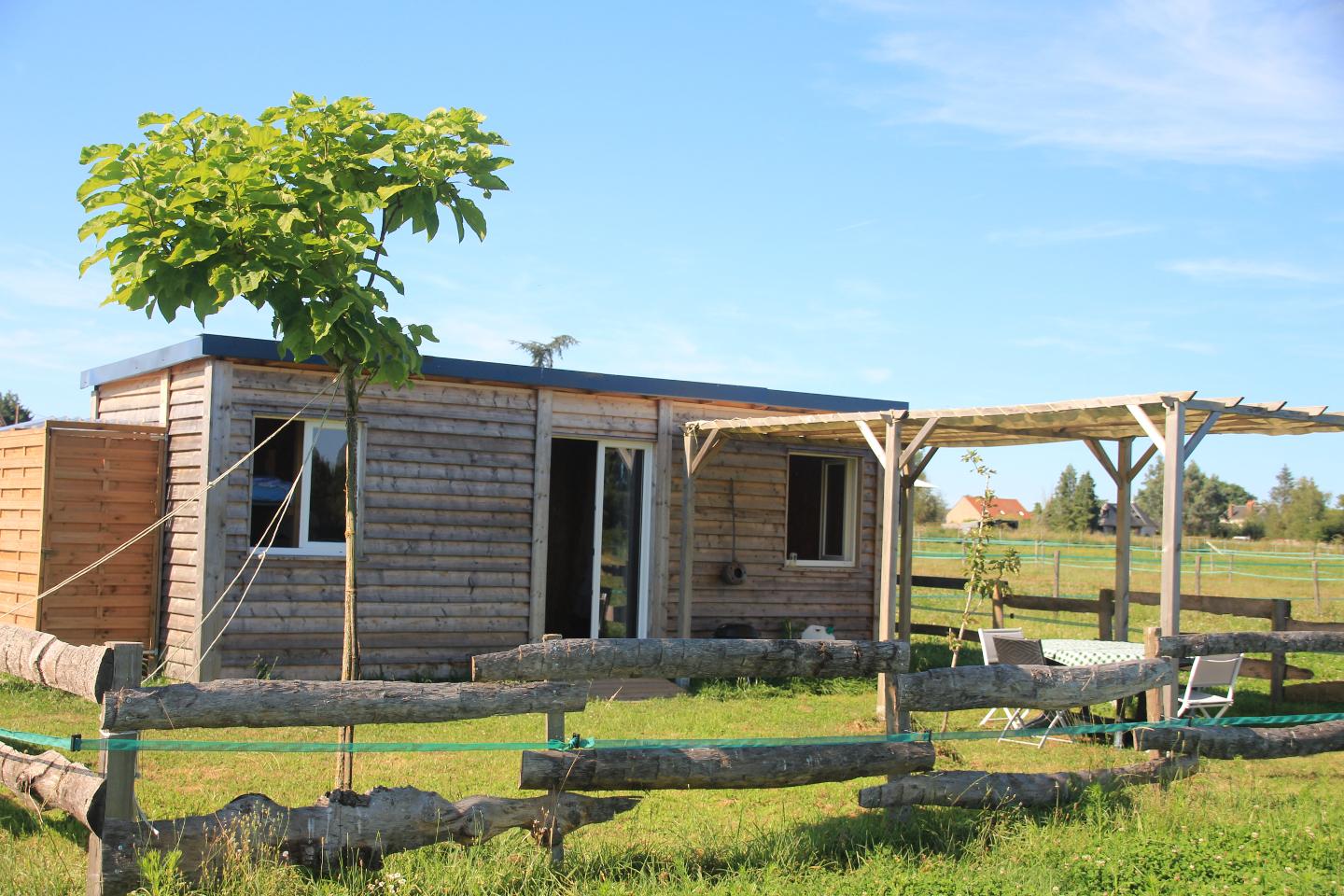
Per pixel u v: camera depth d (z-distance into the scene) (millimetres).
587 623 14281
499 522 11820
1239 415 8773
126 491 11055
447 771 7582
